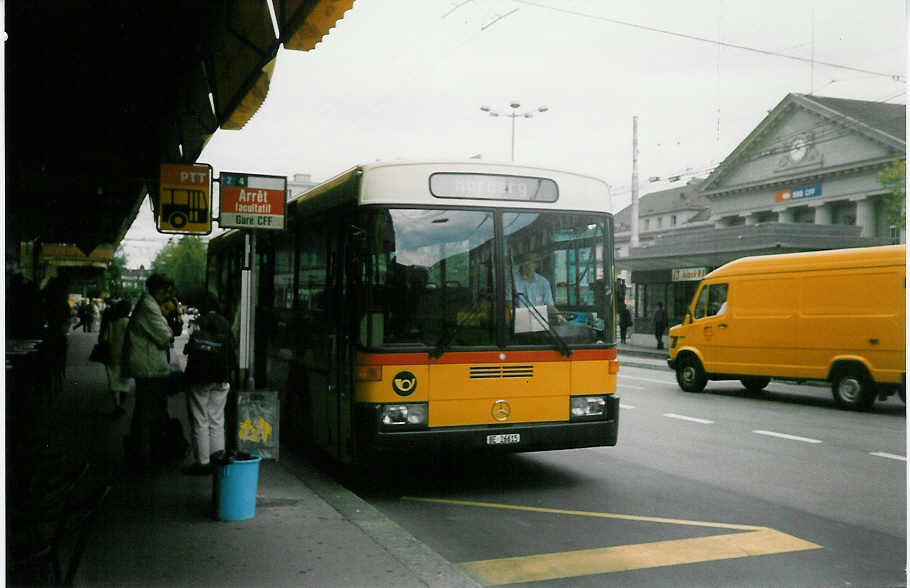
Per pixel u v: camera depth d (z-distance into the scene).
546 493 7.25
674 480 7.83
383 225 6.87
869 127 42.25
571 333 7.30
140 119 10.38
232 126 8.44
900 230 32.41
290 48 6.37
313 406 8.26
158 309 7.52
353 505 6.27
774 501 6.97
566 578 4.94
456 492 7.27
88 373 16.20
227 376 7.17
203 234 9.59
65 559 4.81
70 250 24.16
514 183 7.27
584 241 7.47
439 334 6.87
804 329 13.70
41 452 4.41
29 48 7.98
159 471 7.26
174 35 7.73
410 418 6.73
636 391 16.28
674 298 36.19
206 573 4.63
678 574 5.02
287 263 9.62
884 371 12.52
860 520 6.35
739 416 12.50
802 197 47.22
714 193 53.66
